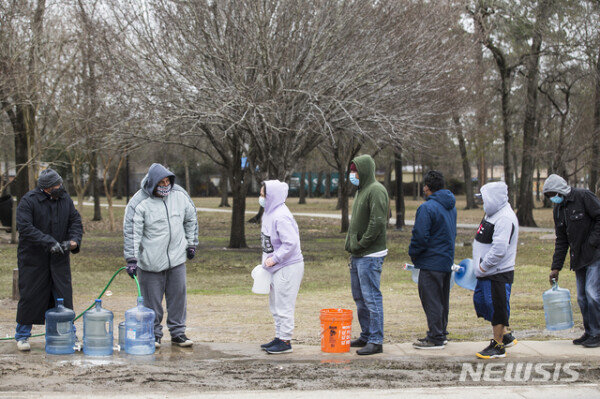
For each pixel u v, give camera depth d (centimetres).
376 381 573
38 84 2072
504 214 649
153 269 702
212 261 1891
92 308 730
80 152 2966
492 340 663
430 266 684
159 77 1750
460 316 982
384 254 689
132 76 1714
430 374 600
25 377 580
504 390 538
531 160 3462
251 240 2661
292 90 1645
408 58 1711
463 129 2659
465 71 2053
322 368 623
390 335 834
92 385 553
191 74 1705
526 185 3497
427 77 1789
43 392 527
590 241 695
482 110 2822
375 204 671
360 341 731
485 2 2692
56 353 692
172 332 729
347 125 1797
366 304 693
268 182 696
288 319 694
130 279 1478
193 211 737
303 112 1778
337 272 1639
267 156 1870
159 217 699
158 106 1698
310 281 1477
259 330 871
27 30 2084
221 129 1941
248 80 1833
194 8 1697
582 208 704
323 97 1700
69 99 2184
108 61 1741
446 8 1833
